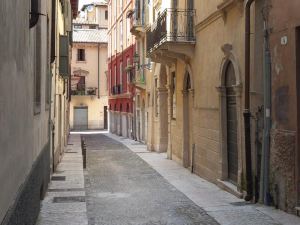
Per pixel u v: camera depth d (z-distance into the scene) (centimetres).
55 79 1581
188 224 873
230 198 1122
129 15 3353
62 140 2223
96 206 1056
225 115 1304
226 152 1305
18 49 528
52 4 1346
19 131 552
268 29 981
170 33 1620
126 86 3769
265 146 990
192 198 1138
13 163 500
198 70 1554
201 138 1527
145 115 3012
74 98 5397
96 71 5472
